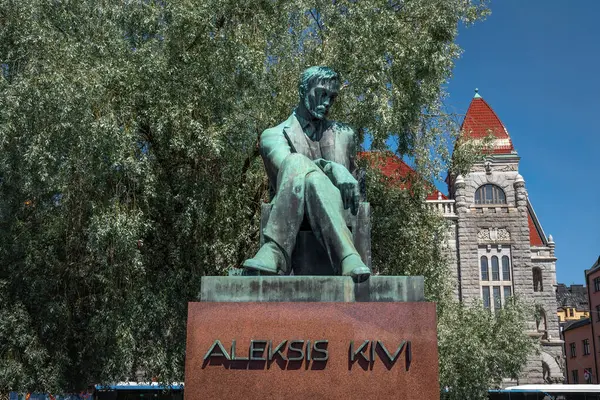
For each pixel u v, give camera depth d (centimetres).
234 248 1219
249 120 1275
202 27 1225
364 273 464
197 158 1216
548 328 4109
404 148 1416
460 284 3844
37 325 1263
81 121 1046
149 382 1366
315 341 457
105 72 1130
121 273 1205
